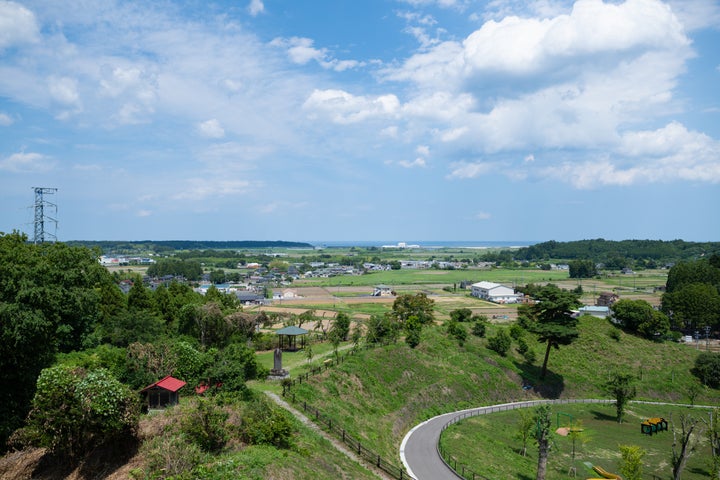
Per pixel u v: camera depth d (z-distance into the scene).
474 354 79.06
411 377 64.38
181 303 84.12
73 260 46.47
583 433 58.62
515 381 75.38
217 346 67.06
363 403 51.91
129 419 29.69
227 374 42.06
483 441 51.38
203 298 89.19
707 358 86.75
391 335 76.75
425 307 97.62
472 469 42.44
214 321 67.81
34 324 37.59
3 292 38.47
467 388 68.00
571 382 79.31
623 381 66.38
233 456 27.62
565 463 49.28
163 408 37.12
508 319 125.69
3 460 31.45
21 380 39.22
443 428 53.00
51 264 43.91
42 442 29.78
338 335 81.25
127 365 42.97
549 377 79.06
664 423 63.12
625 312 101.69
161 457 25.97
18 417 36.81
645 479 47.41
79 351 53.22
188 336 64.44
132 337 60.34
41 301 39.03
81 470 29.14
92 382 29.69
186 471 24.50
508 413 63.47
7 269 38.34
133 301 79.50
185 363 43.44
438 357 73.75
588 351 89.88
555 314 77.88
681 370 87.06
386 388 58.53
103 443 30.00
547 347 81.25
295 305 147.62
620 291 195.75
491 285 184.88
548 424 44.09
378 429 46.97
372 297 176.88
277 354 53.88
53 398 29.73
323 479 29.16
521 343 85.69
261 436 31.27
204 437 29.02
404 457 43.50
